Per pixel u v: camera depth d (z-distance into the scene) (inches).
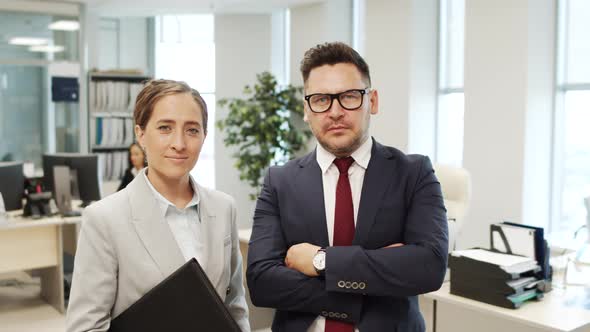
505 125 191.2
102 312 52.3
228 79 304.2
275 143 264.1
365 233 59.1
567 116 191.6
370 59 240.5
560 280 108.8
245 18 301.6
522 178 187.2
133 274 52.9
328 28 261.4
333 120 58.5
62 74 279.3
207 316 49.8
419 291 57.6
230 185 307.3
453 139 229.8
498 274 96.1
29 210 179.9
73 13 279.3
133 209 54.2
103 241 52.8
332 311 58.2
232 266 62.4
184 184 56.9
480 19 196.5
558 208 195.2
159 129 53.9
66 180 184.1
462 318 133.5
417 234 59.6
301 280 59.1
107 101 287.6
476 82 199.2
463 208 147.2
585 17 184.5
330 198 61.4
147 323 50.2
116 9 291.1
